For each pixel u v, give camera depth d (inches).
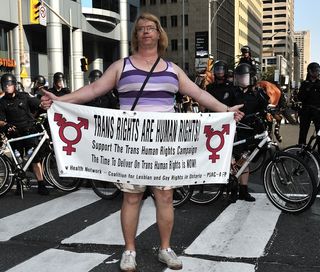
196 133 160.1
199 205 252.4
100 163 159.9
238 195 261.4
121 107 156.2
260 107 253.6
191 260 172.2
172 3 3304.6
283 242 190.5
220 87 278.8
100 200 267.9
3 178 278.2
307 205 225.5
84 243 192.7
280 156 234.8
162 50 157.2
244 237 197.0
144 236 200.7
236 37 4473.4
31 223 224.1
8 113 278.7
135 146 156.3
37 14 864.9
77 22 1649.9
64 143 160.6
